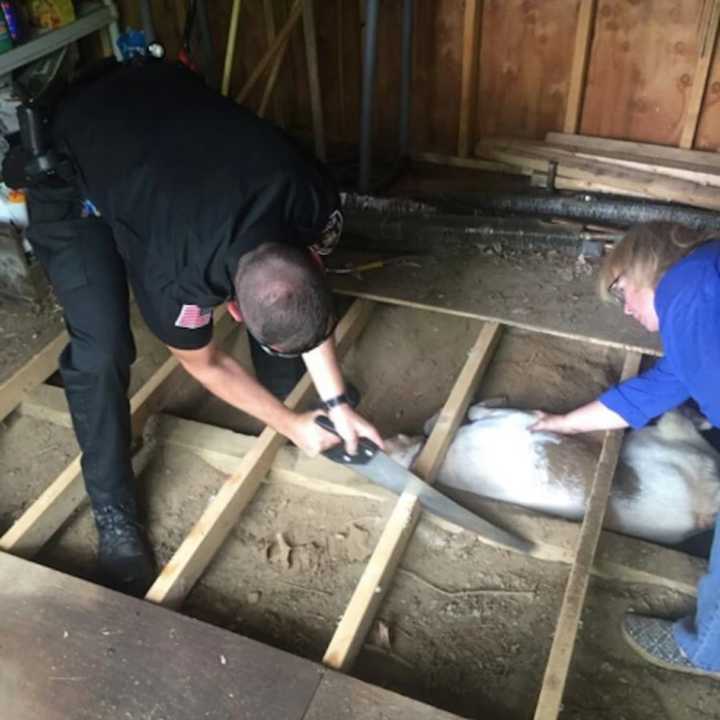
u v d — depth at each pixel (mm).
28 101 1859
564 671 1587
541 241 2896
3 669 1648
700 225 2943
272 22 3373
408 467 2113
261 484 2195
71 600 1766
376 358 2604
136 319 2783
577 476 2059
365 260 2850
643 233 1470
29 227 1857
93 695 1601
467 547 2027
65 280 1802
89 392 1854
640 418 1973
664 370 1917
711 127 3180
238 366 1766
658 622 1788
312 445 1870
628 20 3055
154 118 1629
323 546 2053
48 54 2934
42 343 2650
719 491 2051
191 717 1558
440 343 2646
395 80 3494
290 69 3605
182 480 2221
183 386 2512
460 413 2236
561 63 3250
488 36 3287
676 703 1724
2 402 2336
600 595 1920
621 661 1802
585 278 2730
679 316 1365
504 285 2717
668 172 3152
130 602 1758
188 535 1950
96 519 2012
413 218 3012
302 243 1547
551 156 3299
